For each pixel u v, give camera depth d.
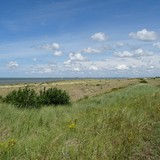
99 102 24.83
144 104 16.09
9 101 17.30
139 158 8.01
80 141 8.10
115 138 8.77
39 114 12.73
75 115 13.05
